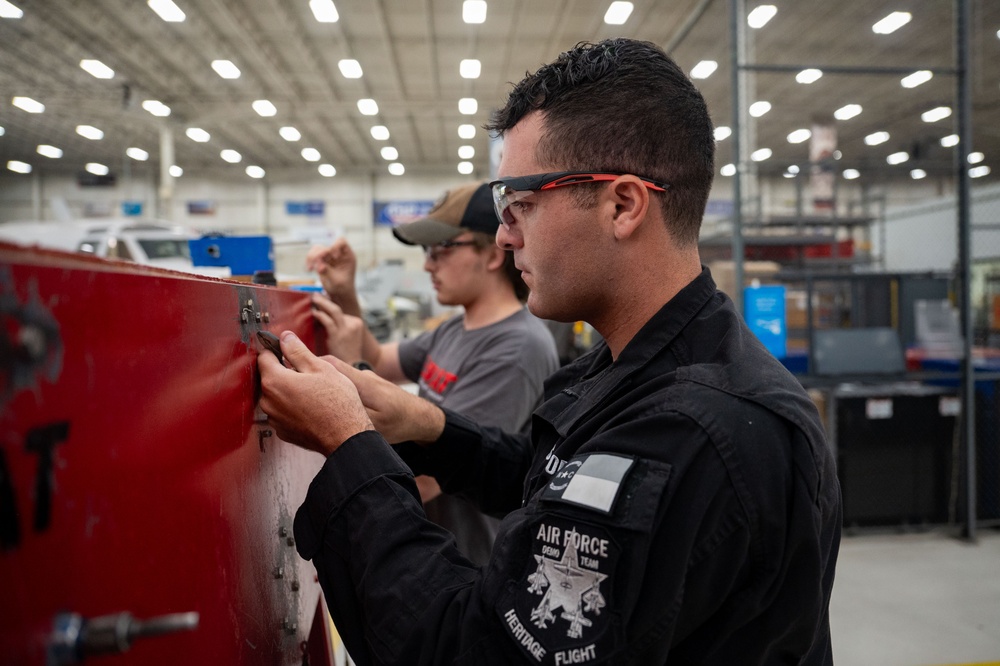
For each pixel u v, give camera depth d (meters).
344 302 1.57
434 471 0.95
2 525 0.24
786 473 0.52
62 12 8.98
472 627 0.50
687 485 0.49
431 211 1.40
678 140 0.62
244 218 19.95
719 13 8.48
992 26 9.60
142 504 0.36
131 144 16.44
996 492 3.46
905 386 3.60
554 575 0.49
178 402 0.42
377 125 15.25
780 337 3.01
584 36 10.43
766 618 0.52
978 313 8.45
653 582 0.48
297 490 0.87
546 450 0.71
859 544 3.24
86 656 0.28
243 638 0.53
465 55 11.26
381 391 0.85
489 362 1.28
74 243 6.47
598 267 0.63
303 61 11.35
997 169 17.30
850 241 7.48
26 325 0.26
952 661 2.20
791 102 12.93
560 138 0.61
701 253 6.50
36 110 12.98
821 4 8.84
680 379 0.56
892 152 17.27
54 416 0.28
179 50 10.48
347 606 0.59
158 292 0.39
